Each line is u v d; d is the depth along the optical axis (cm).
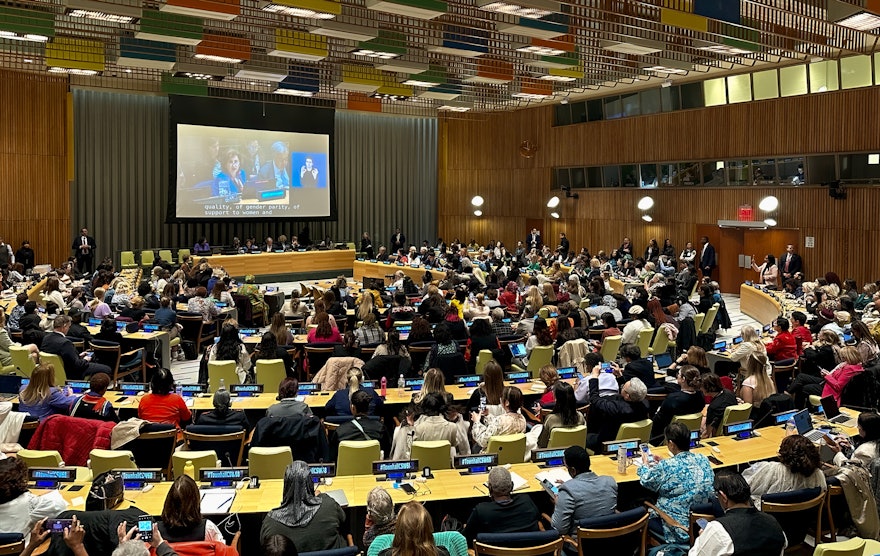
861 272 2119
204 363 1155
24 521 501
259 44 1966
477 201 3094
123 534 462
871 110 2052
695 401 796
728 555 458
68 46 1798
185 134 2623
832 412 826
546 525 627
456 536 479
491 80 2148
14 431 702
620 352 977
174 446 723
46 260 2452
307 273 2808
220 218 2712
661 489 582
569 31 1597
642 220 2706
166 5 1255
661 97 2600
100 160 2581
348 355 1028
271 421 709
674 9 1468
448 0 1396
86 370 1049
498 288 1709
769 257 2144
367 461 672
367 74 2214
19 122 2367
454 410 761
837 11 1394
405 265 2567
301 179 2889
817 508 567
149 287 1612
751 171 2364
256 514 574
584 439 721
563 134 2958
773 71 2266
